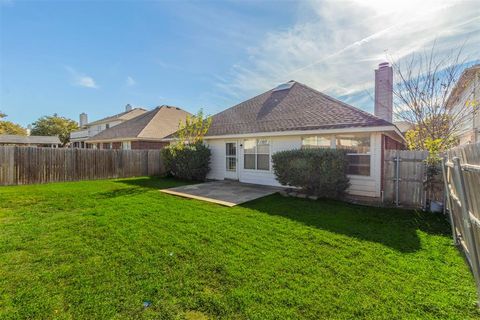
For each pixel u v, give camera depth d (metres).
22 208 6.62
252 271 3.28
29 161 11.74
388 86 11.38
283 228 4.99
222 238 4.43
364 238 4.47
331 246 4.11
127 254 3.78
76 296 2.75
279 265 3.44
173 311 2.53
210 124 13.53
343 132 8.14
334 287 2.91
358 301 2.65
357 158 8.25
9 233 4.65
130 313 2.50
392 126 7.16
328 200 7.62
